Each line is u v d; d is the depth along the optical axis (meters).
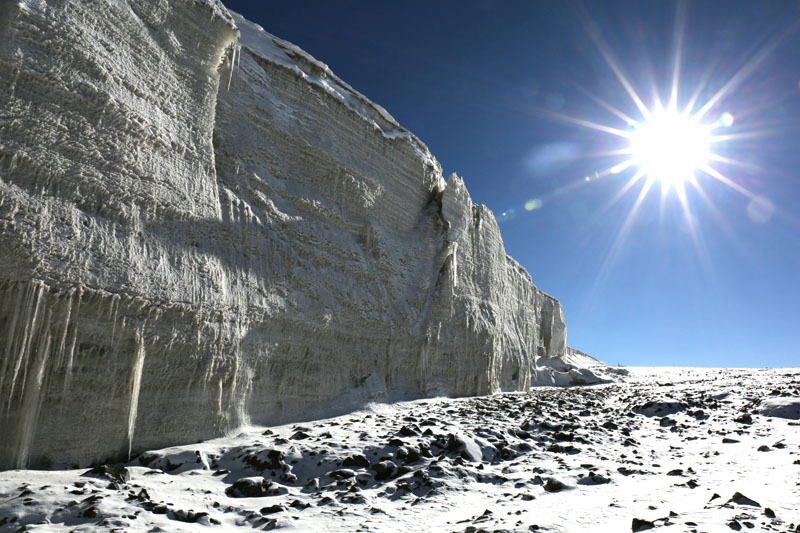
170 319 10.11
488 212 25.98
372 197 18.39
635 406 17.52
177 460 9.01
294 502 6.96
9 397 7.54
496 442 10.45
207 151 12.24
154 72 11.09
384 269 18.36
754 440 10.96
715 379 31.95
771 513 5.41
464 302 22.41
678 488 7.16
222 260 11.88
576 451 10.10
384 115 20.47
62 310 8.29
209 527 5.91
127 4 10.66
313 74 18.06
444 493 7.41
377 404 15.99
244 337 11.89
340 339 15.63
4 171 7.98
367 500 7.10
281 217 14.39
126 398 9.16
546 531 5.41
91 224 9.11
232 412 11.24
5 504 5.93
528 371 27.70
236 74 14.23
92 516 5.72
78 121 9.19
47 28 8.86
